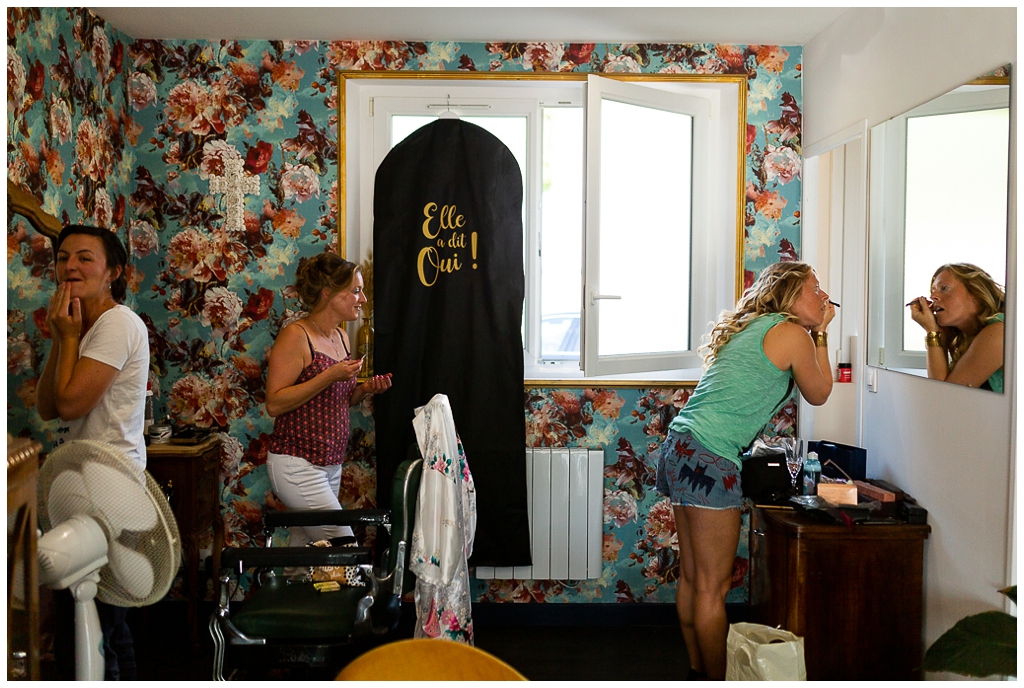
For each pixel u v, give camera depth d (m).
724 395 2.65
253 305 3.55
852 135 3.09
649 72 3.55
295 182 3.54
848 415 3.55
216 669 2.27
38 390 2.50
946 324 2.43
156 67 3.50
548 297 3.71
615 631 3.53
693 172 3.65
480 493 3.44
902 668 2.61
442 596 2.54
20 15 2.61
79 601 1.96
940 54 2.46
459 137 3.45
